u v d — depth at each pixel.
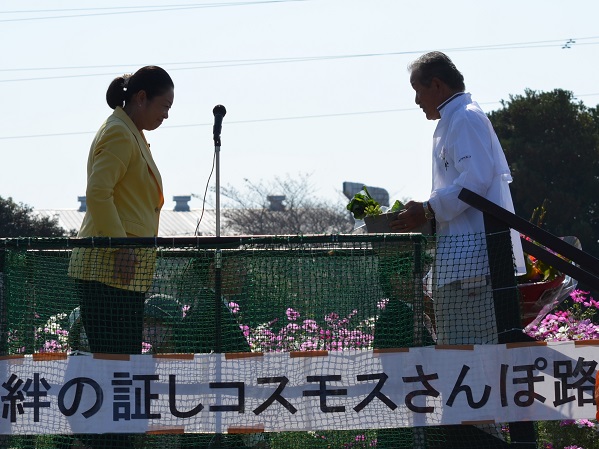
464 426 5.75
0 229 51.81
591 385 5.69
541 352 5.72
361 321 5.77
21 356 5.66
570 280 6.85
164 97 6.29
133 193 6.09
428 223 6.18
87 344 5.86
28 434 5.62
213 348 5.81
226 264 5.84
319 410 5.63
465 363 5.69
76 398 5.62
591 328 8.02
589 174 46.94
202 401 5.63
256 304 5.82
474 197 5.79
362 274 5.79
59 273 5.91
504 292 5.77
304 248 5.81
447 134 6.16
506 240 5.79
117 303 5.82
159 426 5.61
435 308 5.97
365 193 6.65
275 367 5.64
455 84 6.30
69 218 70.56
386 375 5.66
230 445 5.77
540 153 47.03
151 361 5.64
